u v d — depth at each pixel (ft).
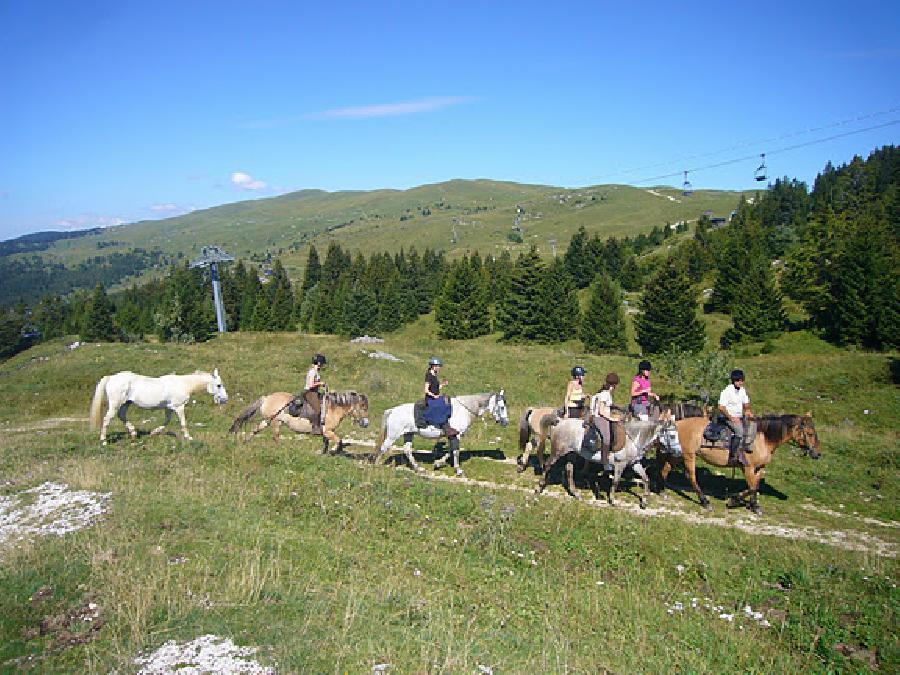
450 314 237.86
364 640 21.44
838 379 107.76
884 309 150.51
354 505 37.50
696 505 42.68
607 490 45.19
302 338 149.89
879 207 256.11
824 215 217.15
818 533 38.11
